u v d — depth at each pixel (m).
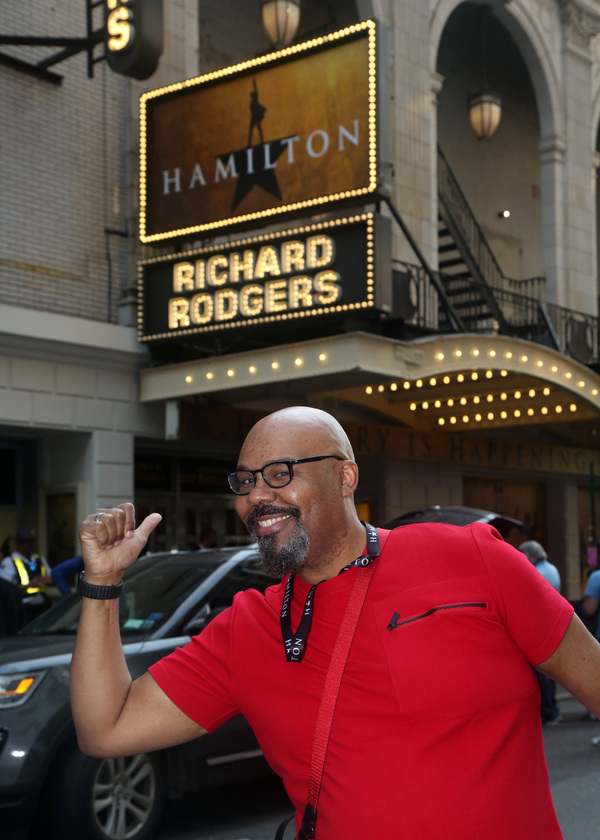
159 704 1.78
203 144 10.64
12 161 10.62
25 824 4.47
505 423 14.78
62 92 11.18
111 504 11.07
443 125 19.50
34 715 4.56
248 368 10.41
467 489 16.91
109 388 11.17
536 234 21.48
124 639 5.06
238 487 1.78
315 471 1.72
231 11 15.36
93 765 4.64
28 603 9.73
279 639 1.73
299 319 9.84
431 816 1.56
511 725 1.63
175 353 11.46
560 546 18.67
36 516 11.53
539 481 18.80
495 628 1.67
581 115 19.38
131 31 9.88
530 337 15.34
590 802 5.80
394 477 14.73
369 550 1.73
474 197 20.00
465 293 16.05
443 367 10.71
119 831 4.74
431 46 15.90
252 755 5.36
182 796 5.53
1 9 10.65
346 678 1.64
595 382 12.88
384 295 9.50
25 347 10.31
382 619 1.66
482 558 1.72
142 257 11.69
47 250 10.88
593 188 19.56
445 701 1.60
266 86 10.24
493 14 18.22
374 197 9.56
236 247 10.32
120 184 11.70
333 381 10.53
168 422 11.33
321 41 9.82
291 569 1.70
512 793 1.61
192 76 12.52
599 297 21.41
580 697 1.72
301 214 10.05
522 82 21.52
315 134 9.85
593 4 19.73
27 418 10.34
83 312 11.16
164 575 5.67
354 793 1.59
